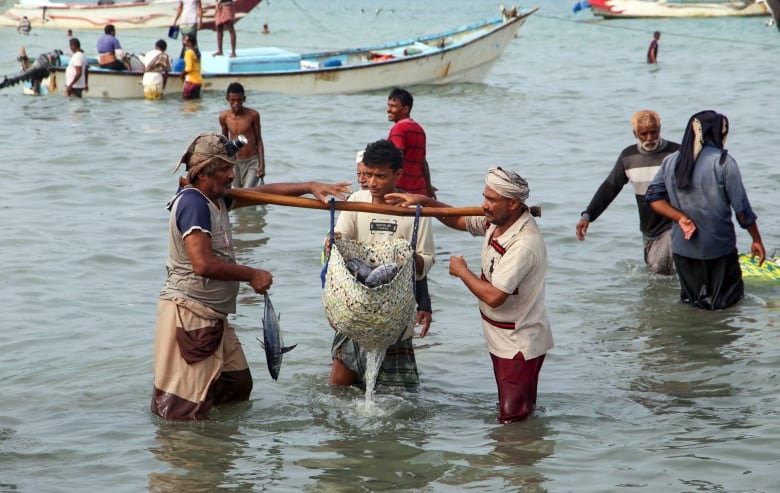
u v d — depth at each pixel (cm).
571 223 1261
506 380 654
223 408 681
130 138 1944
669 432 633
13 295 946
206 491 550
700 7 5653
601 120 2242
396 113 1045
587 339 840
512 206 633
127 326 861
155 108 2388
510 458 595
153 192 1453
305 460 593
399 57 2731
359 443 620
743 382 724
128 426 645
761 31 4944
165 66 2538
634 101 2580
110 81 2548
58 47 4081
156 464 585
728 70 3325
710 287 912
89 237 1176
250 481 562
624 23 5616
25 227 1216
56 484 558
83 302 930
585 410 677
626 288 990
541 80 3095
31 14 4850
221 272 629
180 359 655
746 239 1155
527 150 1852
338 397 703
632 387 723
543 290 654
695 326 866
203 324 652
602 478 565
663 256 1020
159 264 1072
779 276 991
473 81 2905
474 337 847
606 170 1634
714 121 893
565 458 595
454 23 6128
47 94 2617
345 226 688
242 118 1381
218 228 648
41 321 871
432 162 1723
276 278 1015
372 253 662
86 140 1906
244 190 661
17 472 575
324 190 670
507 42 2866
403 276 623
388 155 668
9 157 1716
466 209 644
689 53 3981
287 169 1669
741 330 848
